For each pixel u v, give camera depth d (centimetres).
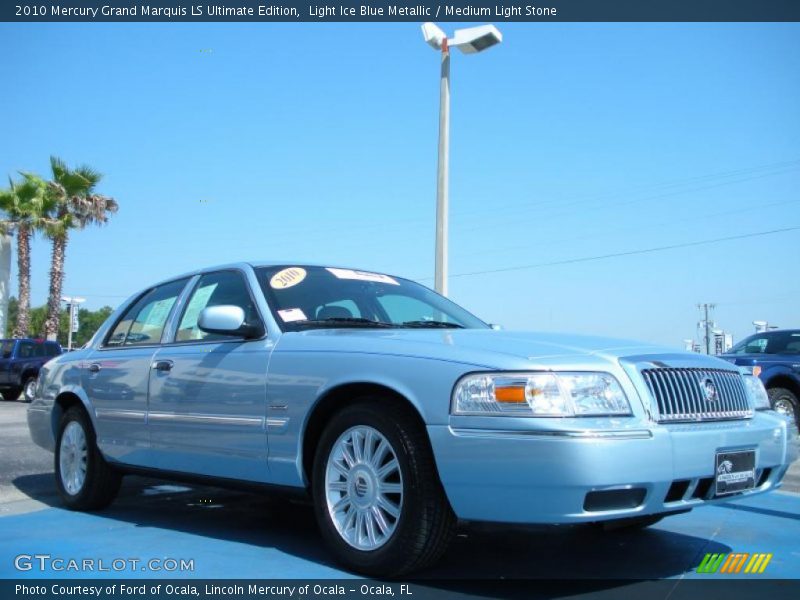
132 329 588
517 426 353
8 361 2111
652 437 361
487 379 366
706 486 390
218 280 536
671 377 391
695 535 514
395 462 388
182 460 500
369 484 401
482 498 361
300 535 502
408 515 378
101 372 575
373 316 518
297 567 420
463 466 363
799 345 1245
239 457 461
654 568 430
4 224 2839
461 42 1215
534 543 488
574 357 377
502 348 387
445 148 1238
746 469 408
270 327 470
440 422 372
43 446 636
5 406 1869
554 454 344
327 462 418
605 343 412
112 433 555
